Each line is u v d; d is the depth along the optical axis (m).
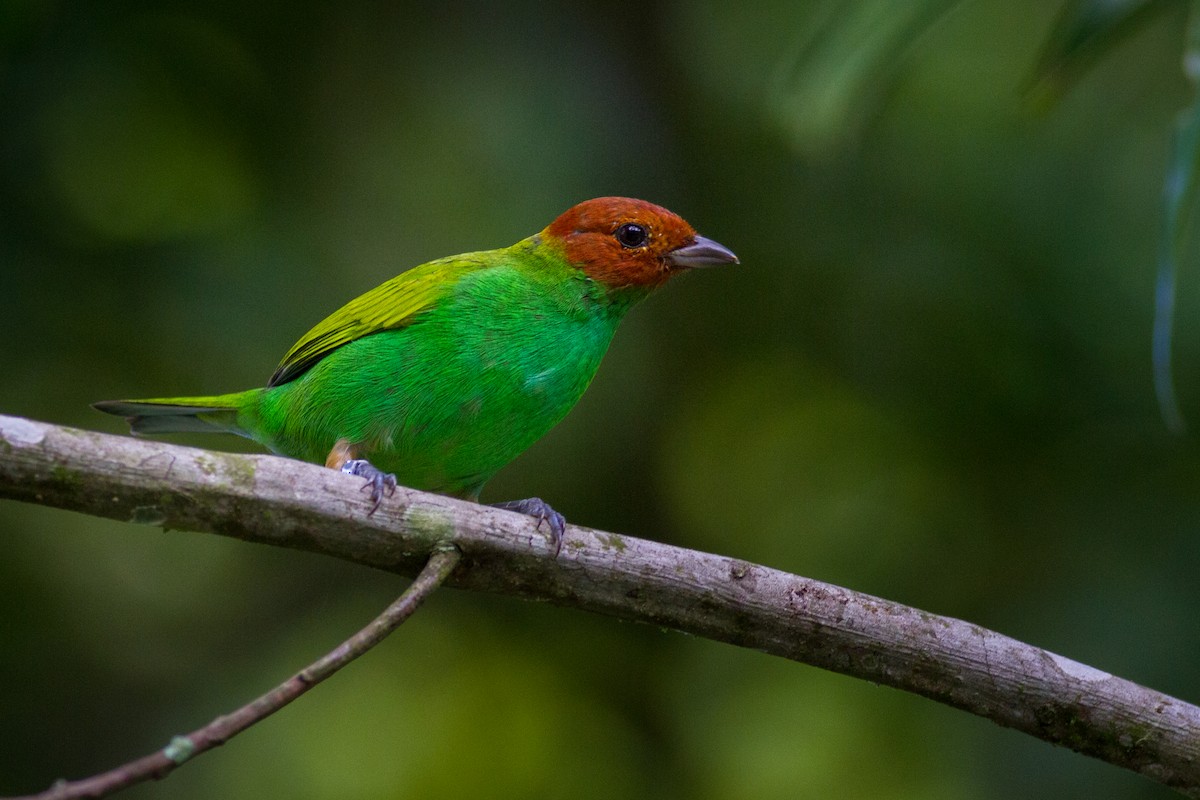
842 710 11.56
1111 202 11.36
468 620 12.04
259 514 5.37
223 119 11.21
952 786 10.73
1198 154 6.21
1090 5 7.02
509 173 11.10
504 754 11.62
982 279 11.51
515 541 5.70
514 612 12.02
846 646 5.87
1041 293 11.32
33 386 10.47
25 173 10.38
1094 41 7.06
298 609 11.83
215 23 11.21
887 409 12.09
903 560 11.73
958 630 5.90
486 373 7.67
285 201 11.10
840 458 12.38
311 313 10.67
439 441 7.78
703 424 12.62
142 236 10.69
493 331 7.70
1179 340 10.90
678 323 12.37
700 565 5.86
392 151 11.40
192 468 5.25
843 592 5.92
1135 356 11.02
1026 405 11.41
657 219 8.25
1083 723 5.84
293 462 5.48
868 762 11.29
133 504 5.18
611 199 8.30
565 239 8.15
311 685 4.62
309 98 11.42
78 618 11.19
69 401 10.57
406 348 7.63
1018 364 11.40
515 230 11.02
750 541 12.37
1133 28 7.13
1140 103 11.60
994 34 12.18
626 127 11.61
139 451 5.19
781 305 12.24
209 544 11.79
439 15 11.61
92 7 10.68
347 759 11.34
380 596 11.81
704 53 12.30
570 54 11.61
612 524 11.82
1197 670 9.99
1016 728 5.93
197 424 8.52
